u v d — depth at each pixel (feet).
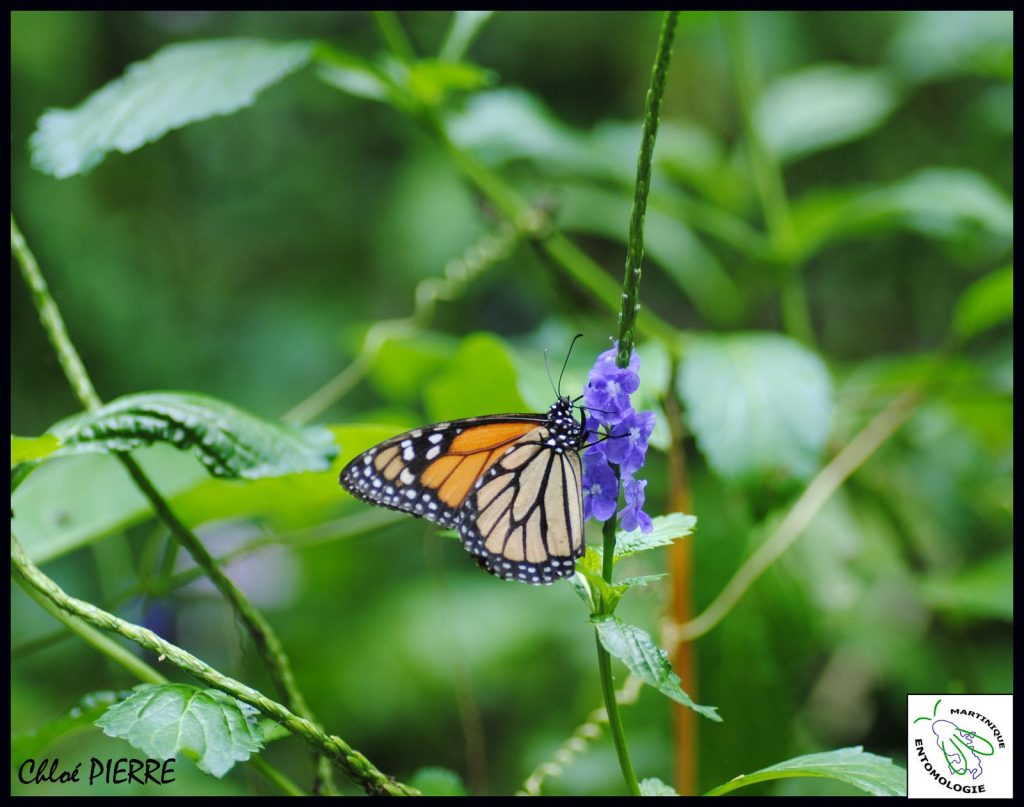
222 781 3.48
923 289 4.65
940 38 3.81
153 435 2.89
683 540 3.20
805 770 2.82
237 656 3.17
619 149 3.69
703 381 3.19
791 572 3.31
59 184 4.57
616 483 2.78
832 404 3.19
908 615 3.61
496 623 4.28
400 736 4.19
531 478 2.88
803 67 4.58
